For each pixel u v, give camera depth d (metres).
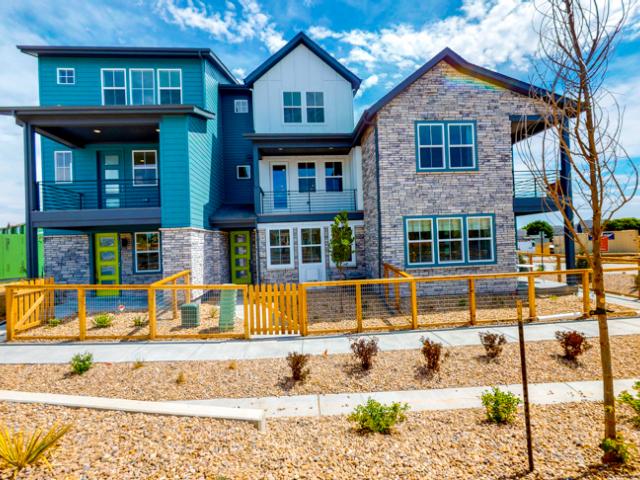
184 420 3.61
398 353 5.95
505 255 10.95
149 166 13.12
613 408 3.08
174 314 8.88
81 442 3.17
